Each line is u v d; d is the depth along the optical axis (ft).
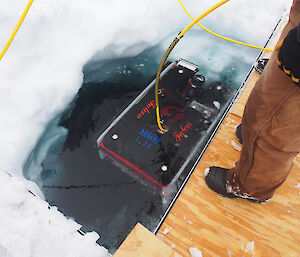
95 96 4.61
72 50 4.10
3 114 3.50
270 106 1.65
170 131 3.84
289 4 5.39
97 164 3.88
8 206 2.49
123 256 1.92
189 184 2.96
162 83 4.47
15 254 2.20
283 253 2.50
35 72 3.82
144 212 3.42
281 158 1.91
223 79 4.74
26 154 3.61
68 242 2.45
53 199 3.59
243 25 5.19
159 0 4.83
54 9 3.86
